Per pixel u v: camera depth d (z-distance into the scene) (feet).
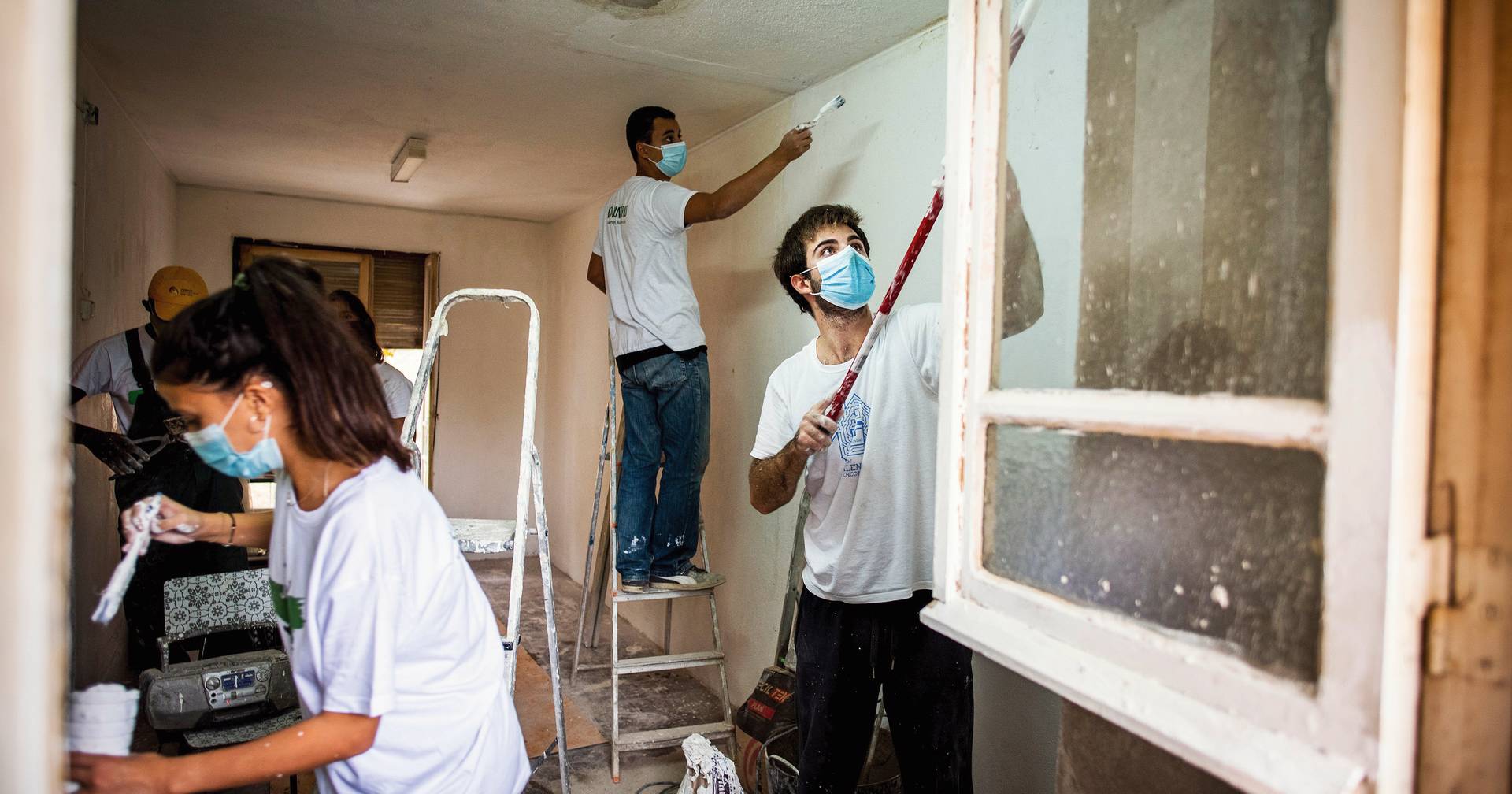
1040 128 3.84
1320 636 2.33
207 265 16.16
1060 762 4.07
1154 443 2.94
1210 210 2.99
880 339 6.24
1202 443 2.76
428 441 18.06
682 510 9.48
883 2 7.03
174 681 6.42
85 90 9.01
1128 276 3.40
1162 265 3.22
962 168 3.69
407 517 3.59
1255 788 2.35
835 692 6.14
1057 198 3.83
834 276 6.25
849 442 6.22
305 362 3.34
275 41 8.53
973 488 3.68
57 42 1.89
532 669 11.66
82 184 9.02
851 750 6.18
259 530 4.57
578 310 16.89
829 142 8.86
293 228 16.75
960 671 5.91
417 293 18.06
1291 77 2.67
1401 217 2.08
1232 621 2.63
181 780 3.04
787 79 9.02
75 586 8.82
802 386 6.69
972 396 3.70
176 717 6.41
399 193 16.14
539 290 18.84
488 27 8.00
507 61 8.91
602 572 12.78
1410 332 2.04
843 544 6.10
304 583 3.65
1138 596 2.97
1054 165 3.85
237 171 14.65
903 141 7.77
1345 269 2.25
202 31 8.28
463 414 18.30
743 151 10.69
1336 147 2.30
